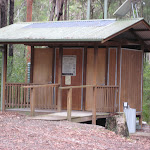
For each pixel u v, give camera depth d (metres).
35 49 13.64
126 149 7.62
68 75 13.12
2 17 19.03
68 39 10.89
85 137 8.40
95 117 11.49
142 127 14.76
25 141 7.43
